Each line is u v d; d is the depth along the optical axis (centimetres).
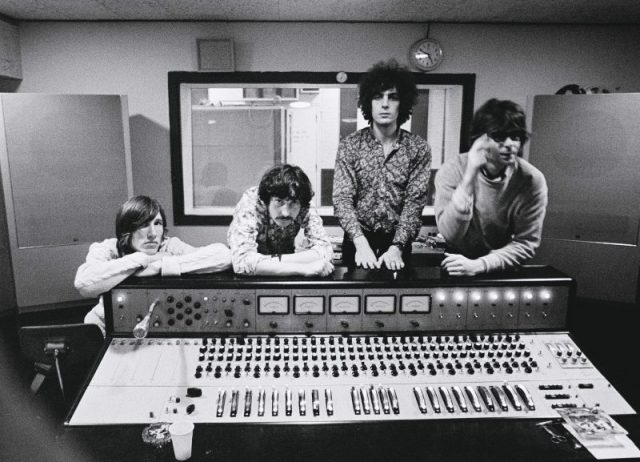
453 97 389
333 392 142
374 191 246
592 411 137
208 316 165
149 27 369
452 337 165
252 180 419
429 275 173
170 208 394
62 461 120
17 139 328
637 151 309
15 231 337
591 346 292
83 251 351
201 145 412
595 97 312
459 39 375
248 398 139
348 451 124
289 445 125
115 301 164
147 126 382
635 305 325
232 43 366
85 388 143
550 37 377
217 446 125
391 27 372
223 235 393
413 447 125
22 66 372
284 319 165
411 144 239
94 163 343
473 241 183
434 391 143
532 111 329
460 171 178
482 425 134
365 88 234
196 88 389
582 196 325
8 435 222
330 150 421
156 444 124
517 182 172
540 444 127
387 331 167
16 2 317
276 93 409
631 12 341
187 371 149
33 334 160
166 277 169
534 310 170
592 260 329
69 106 333
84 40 370
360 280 166
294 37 371
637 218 316
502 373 151
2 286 364
